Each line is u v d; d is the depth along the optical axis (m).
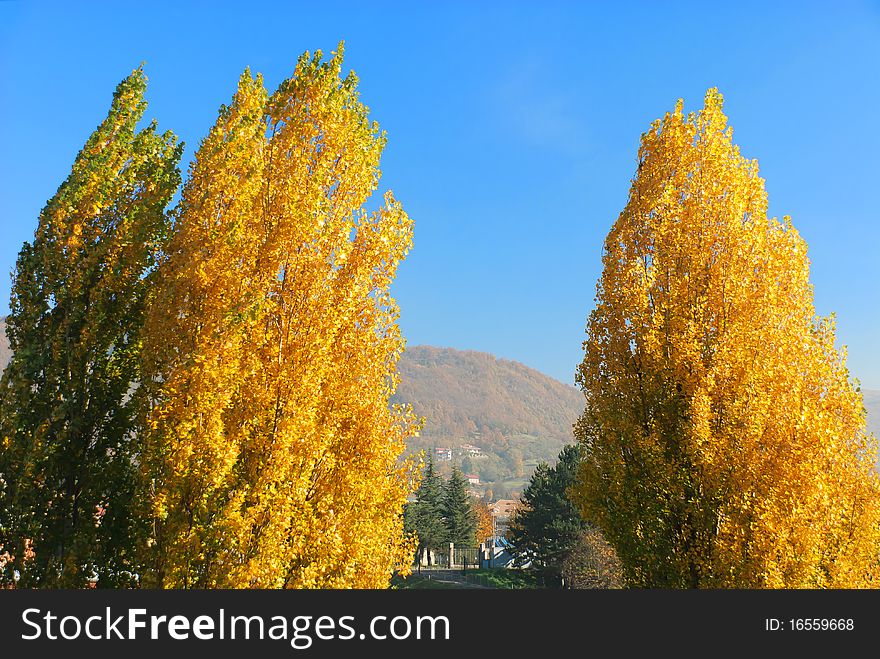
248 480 9.93
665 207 13.43
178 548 9.33
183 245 11.20
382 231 11.78
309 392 10.39
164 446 9.58
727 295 12.48
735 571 11.12
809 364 12.44
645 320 12.86
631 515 12.78
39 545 11.35
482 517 109.12
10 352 11.98
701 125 13.78
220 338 9.94
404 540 12.65
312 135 11.53
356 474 11.37
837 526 12.82
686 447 12.05
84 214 12.21
